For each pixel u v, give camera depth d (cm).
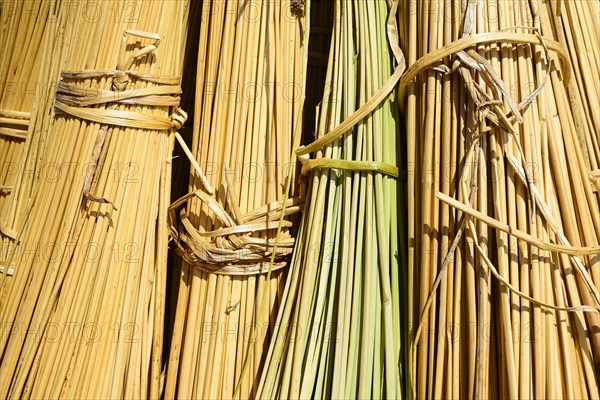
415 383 86
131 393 89
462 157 89
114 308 91
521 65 90
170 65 98
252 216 94
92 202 92
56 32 104
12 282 92
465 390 84
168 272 104
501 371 83
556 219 87
